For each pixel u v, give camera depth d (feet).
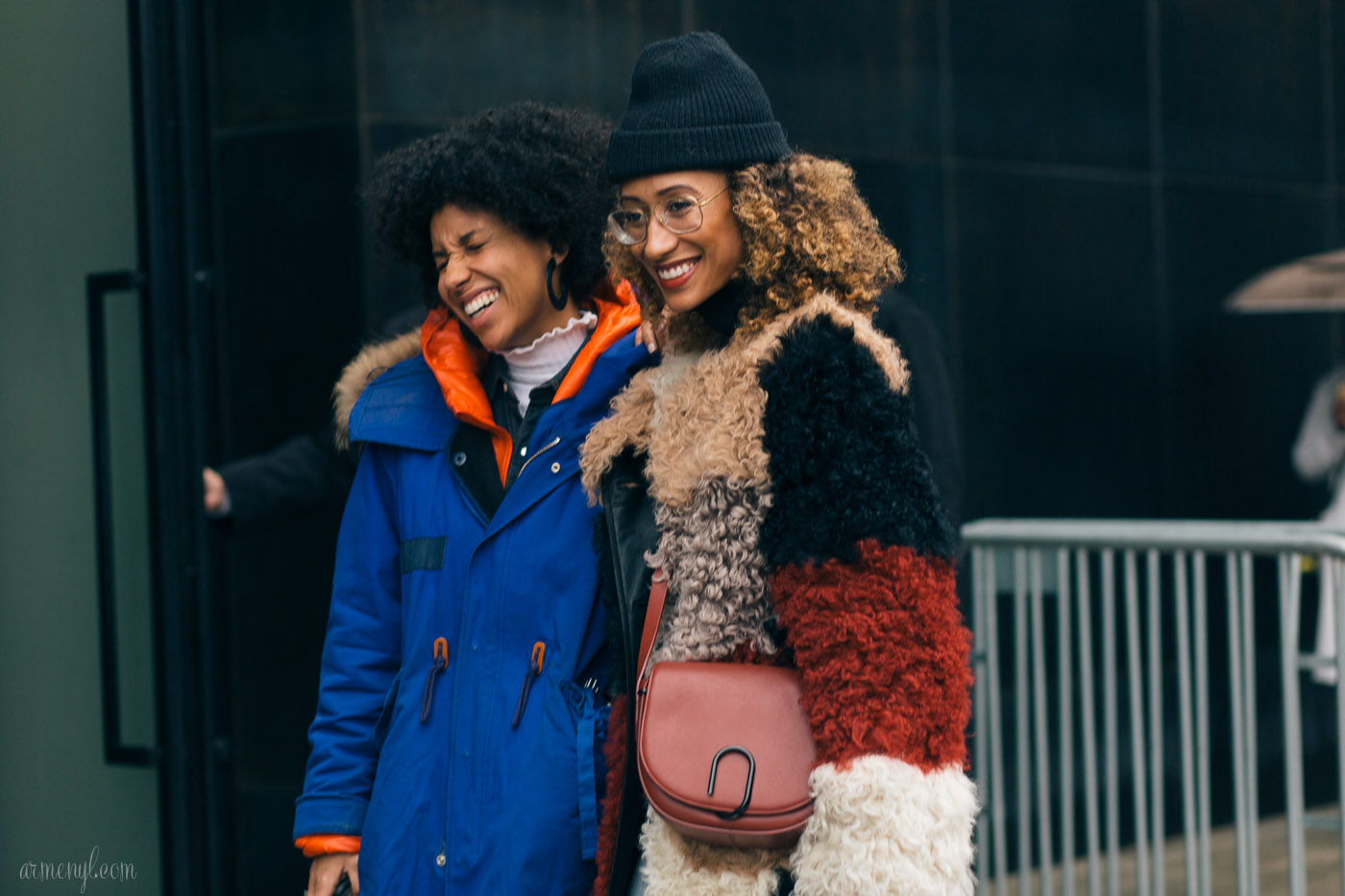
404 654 7.49
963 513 18.78
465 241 7.43
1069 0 20.29
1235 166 22.45
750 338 6.48
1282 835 20.13
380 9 14.01
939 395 12.42
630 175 6.50
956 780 5.83
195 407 12.50
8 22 13.08
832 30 17.70
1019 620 14.75
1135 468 20.83
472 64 14.64
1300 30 23.65
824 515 5.91
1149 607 13.85
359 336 13.85
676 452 6.40
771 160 6.49
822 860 5.77
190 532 12.41
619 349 7.43
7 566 13.25
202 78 12.71
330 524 14.06
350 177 13.94
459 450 7.56
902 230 18.37
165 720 12.25
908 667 5.81
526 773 6.91
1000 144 19.43
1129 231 20.95
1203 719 13.51
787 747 5.98
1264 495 22.61
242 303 14.58
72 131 12.79
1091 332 20.38
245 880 14.26
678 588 6.33
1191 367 21.67
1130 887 17.90
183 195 12.46
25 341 13.12
